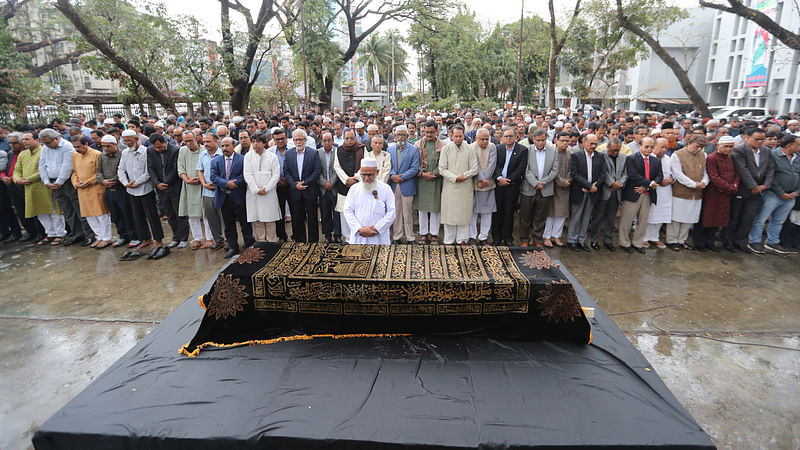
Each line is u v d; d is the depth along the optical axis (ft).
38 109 38.19
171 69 45.57
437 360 9.14
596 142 19.35
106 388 8.27
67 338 13.16
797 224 20.26
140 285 17.08
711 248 20.90
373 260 10.72
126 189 20.63
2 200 22.86
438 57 113.09
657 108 92.27
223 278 9.91
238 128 32.22
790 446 8.75
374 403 7.82
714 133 24.43
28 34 59.98
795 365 11.61
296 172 20.03
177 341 10.11
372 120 39.99
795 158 19.42
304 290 9.75
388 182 20.36
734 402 10.11
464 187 19.77
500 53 124.77
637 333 13.25
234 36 49.57
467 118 35.04
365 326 9.98
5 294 16.28
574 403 7.86
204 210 20.63
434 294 9.60
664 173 20.17
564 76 122.21
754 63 68.33
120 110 55.01
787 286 16.65
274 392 8.14
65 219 22.41
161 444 7.06
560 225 21.31
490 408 7.72
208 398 7.98
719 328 13.55
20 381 11.05
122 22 41.91
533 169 20.04
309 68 66.28
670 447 6.91
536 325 9.88
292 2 57.62
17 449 8.72
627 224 20.58
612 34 46.85
